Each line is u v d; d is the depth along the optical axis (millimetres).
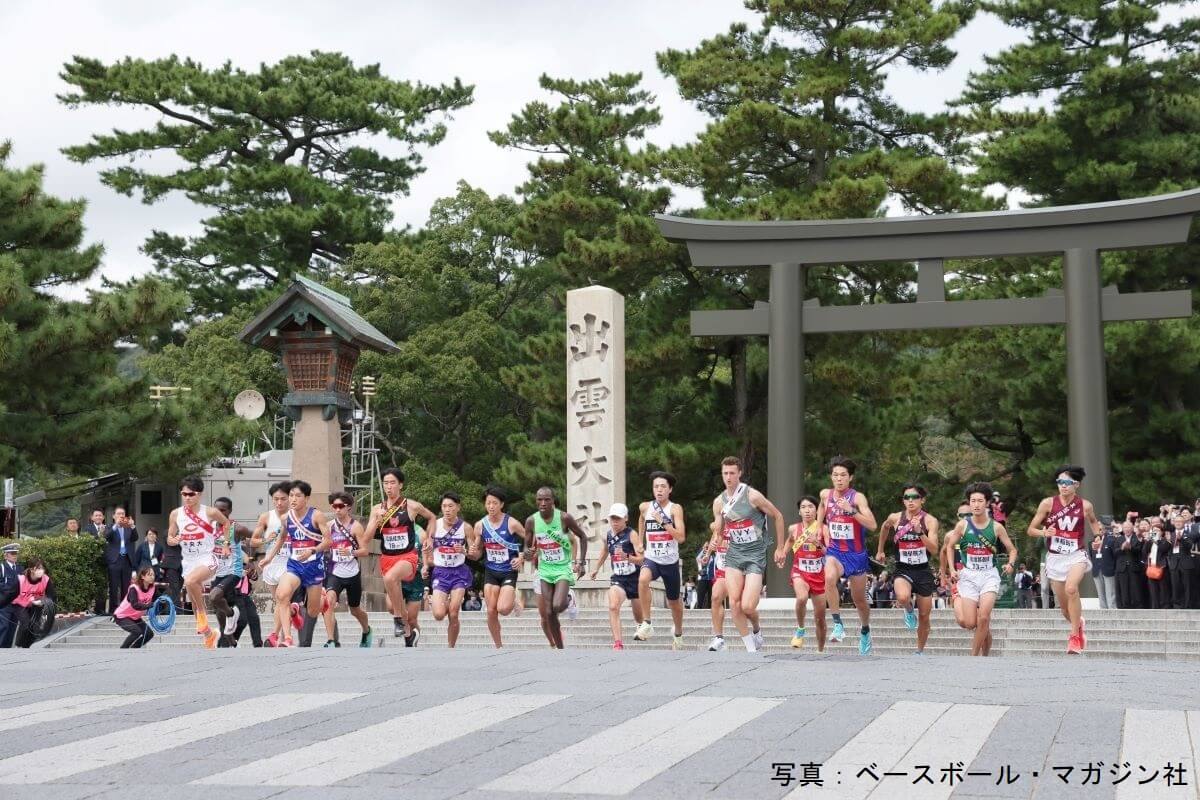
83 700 10352
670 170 38531
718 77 38375
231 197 57156
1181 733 7953
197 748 8203
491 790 6914
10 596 21547
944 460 52656
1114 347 37625
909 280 37969
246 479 34562
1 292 28188
